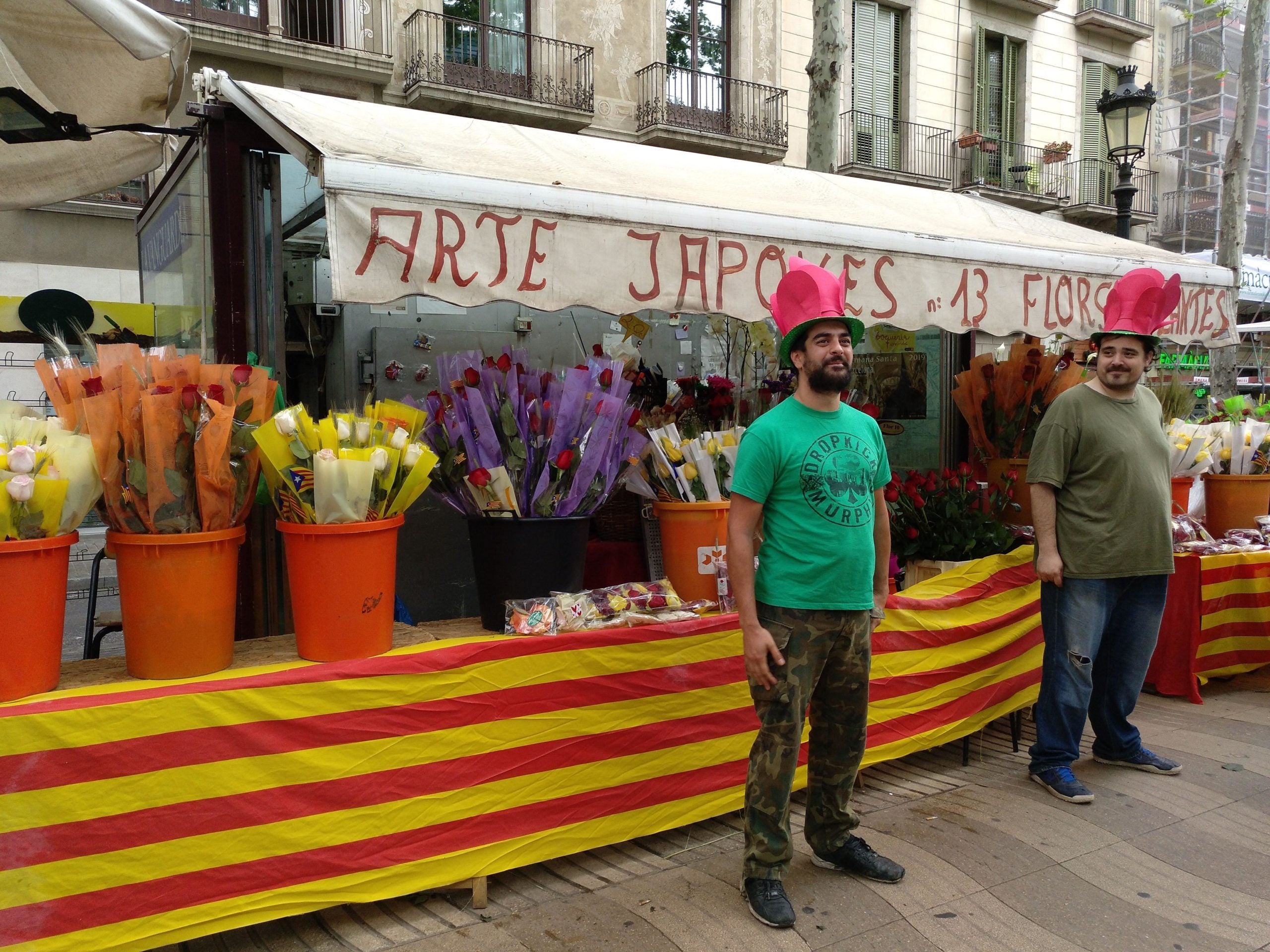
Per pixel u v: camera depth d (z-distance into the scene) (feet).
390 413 8.02
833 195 12.46
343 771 7.25
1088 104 53.93
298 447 7.13
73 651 15.16
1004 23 49.67
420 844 7.62
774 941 7.49
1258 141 63.67
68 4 9.05
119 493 6.71
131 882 6.49
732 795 9.53
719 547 10.09
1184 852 9.23
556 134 11.41
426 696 7.60
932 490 12.93
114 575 18.25
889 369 17.76
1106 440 10.32
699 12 41.11
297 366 13.79
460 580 11.85
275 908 7.01
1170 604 14.39
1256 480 15.67
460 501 9.07
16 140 11.39
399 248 7.45
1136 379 10.40
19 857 6.13
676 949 7.37
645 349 14.49
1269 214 64.03
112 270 35.09
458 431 8.84
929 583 11.50
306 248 12.84
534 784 8.20
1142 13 56.44
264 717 6.90
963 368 16.69
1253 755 11.96
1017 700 12.41
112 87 11.93
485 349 12.61
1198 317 14.79
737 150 41.63
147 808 6.52
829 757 8.35
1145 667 11.25
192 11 31.83
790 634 7.57
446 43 35.86
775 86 42.55
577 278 8.46
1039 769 10.94
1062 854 9.15
